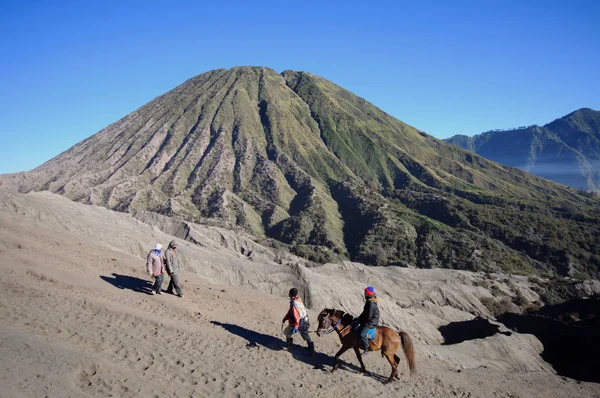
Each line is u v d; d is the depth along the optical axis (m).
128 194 102.88
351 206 101.88
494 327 36.50
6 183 109.06
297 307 12.77
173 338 12.27
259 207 100.12
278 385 10.60
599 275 73.31
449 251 77.00
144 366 10.17
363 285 39.62
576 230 86.12
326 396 10.71
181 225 61.34
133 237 35.81
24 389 7.62
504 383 17.86
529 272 72.31
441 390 13.62
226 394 9.72
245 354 12.20
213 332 13.47
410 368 11.64
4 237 19.00
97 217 37.72
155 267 15.94
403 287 48.84
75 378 8.70
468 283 54.28
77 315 12.47
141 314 13.38
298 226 88.44
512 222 89.44
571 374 29.19
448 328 39.12
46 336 10.61
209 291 18.88
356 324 11.91
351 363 13.47
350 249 82.81
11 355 8.80
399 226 85.00
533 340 33.50
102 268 18.67
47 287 14.39
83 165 125.81
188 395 9.30
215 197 100.75
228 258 38.19
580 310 46.00
